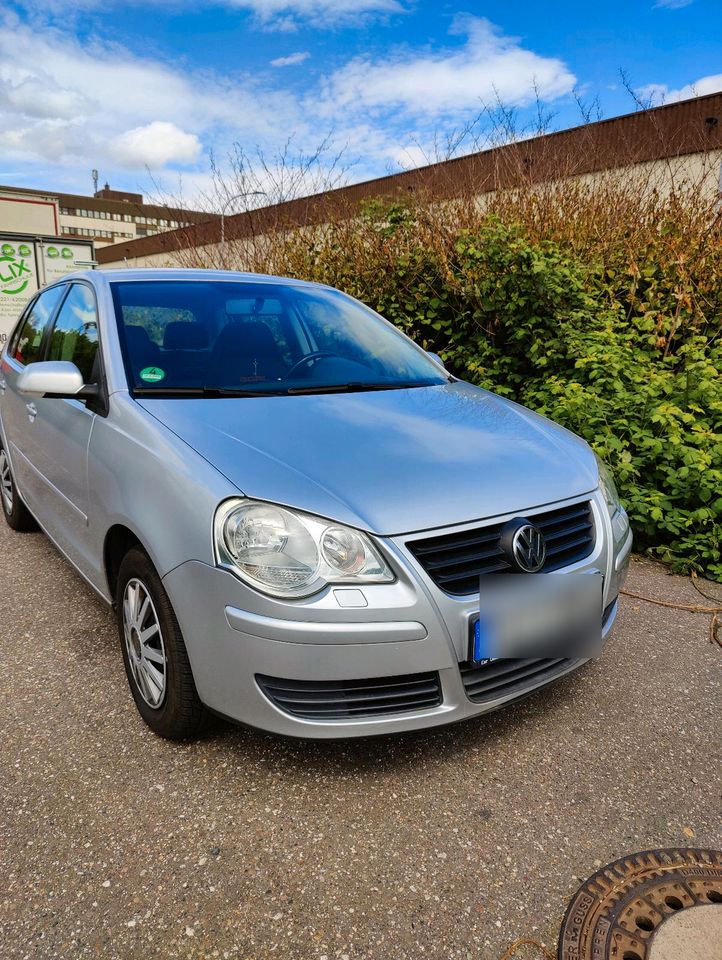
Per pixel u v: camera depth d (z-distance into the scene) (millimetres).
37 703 2521
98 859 1825
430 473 2141
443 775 2172
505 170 7117
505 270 5789
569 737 2375
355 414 2531
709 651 2990
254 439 2203
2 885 1742
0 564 3854
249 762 2209
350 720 1943
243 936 1616
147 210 9344
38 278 13500
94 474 2551
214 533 1930
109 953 1567
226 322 3006
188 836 1906
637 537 4285
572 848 1896
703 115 10523
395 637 1885
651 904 1713
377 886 1759
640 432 4410
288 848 1870
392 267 6805
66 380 2578
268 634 1868
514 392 5766
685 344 5309
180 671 2107
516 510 2115
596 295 6121
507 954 1587
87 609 3291
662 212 6496
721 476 3984
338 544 1891
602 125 7910
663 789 2133
